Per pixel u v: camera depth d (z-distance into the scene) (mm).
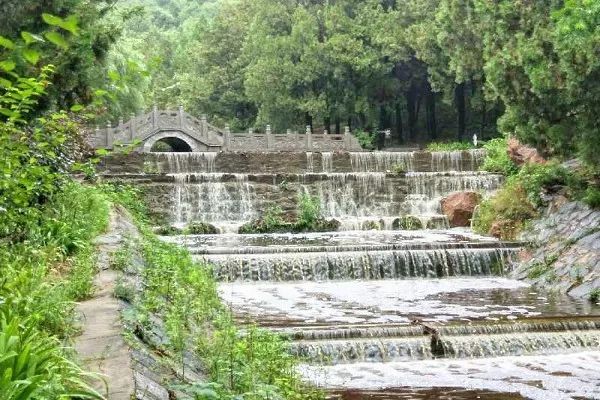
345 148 43625
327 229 28172
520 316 13898
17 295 6422
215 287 12938
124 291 8672
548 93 17938
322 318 13680
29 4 11000
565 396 9672
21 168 8711
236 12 69000
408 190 30797
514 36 19547
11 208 8789
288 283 18469
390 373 10891
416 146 59188
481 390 9969
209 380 6848
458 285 18266
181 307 9047
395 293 16938
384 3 57750
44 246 10305
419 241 22984
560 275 17875
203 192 29156
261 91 54438
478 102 51000
